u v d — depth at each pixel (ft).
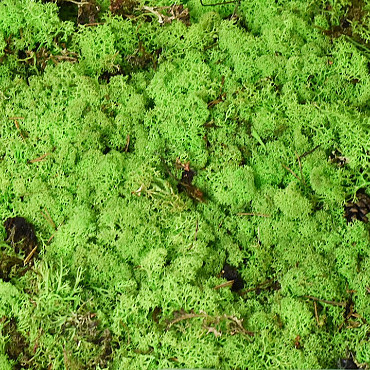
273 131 3.16
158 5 3.34
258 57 3.21
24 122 3.20
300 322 2.95
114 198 3.12
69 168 3.16
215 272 3.08
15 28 3.27
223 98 3.21
